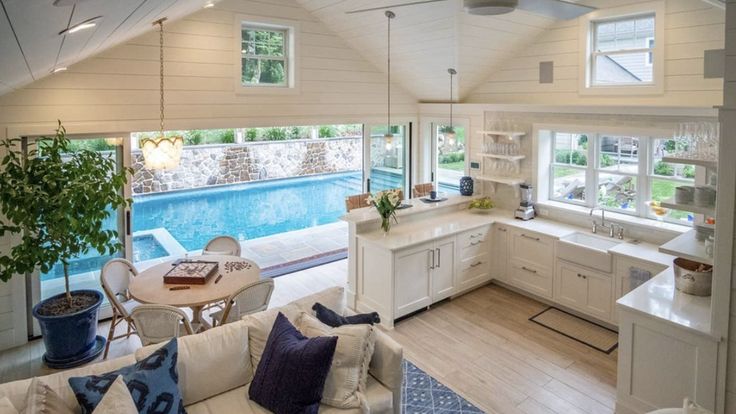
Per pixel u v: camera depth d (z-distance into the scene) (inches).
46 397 83.0
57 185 145.2
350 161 547.8
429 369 155.6
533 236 203.5
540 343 172.1
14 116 164.4
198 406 103.1
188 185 442.6
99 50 162.2
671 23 174.2
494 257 222.7
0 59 75.3
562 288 194.5
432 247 194.1
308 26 232.1
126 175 182.5
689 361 115.0
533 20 203.8
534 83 224.8
